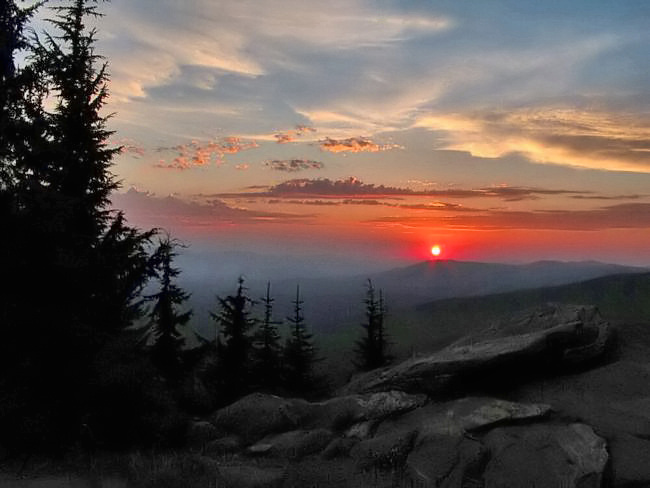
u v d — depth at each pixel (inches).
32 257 400.2
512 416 487.5
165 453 461.4
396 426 529.7
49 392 404.2
